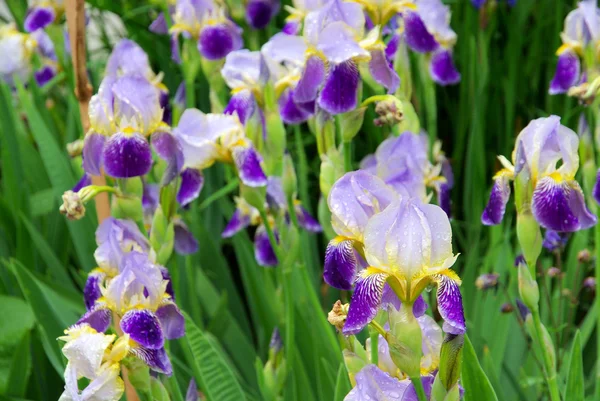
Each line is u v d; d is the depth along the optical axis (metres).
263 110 1.99
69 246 2.43
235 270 2.65
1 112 2.33
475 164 2.38
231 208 2.44
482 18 2.45
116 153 1.89
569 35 2.05
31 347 2.17
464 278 2.21
